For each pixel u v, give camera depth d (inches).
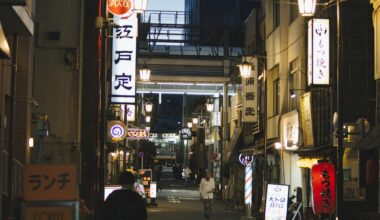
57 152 816.9
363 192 796.0
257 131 1293.1
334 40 812.6
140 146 2460.6
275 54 1162.0
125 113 1222.3
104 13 613.6
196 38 1930.4
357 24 826.2
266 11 1248.8
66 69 840.3
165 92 1854.1
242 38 1813.5
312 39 794.2
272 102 1212.5
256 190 1325.0
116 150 1219.2
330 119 811.4
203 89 1862.7
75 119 834.8
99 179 579.5
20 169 568.4
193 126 2849.4
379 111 652.1
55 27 844.6
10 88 540.4
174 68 1679.4
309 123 895.1
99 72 597.3
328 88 829.8
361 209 783.7
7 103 595.8
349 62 819.4
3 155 546.6
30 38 629.6
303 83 953.5
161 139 4379.9
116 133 841.5
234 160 1529.3
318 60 792.3
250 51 1517.0
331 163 717.9
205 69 1685.5
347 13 826.2
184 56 1686.8
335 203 642.2
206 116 2549.2
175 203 1515.7
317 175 652.1
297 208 816.9
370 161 665.0
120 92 864.3
